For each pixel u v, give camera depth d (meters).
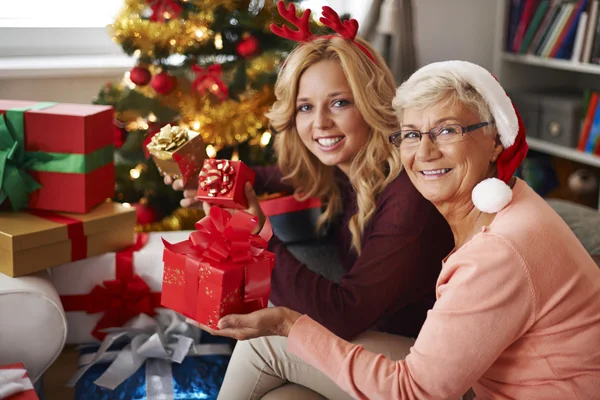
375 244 1.50
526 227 1.12
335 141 1.61
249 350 1.52
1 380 1.34
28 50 3.00
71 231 1.71
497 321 1.10
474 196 1.17
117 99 2.26
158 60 2.28
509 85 3.54
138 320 1.85
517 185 1.22
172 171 1.64
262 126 2.27
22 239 1.62
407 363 1.17
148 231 2.33
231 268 1.23
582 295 1.12
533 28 3.31
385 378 1.17
